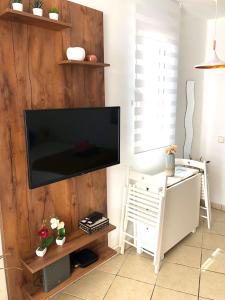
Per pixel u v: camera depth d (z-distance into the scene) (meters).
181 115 3.30
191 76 3.34
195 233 2.96
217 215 3.45
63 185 1.99
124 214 2.54
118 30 2.24
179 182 2.53
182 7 2.92
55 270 1.87
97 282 2.17
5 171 1.63
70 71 1.90
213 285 2.13
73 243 1.94
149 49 2.54
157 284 2.15
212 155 3.65
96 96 2.11
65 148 1.76
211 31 3.41
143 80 2.54
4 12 1.40
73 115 1.78
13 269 1.77
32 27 1.65
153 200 2.31
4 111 1.58
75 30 1.88
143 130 2.65
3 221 1.67
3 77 1.55
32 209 1.81
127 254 2.57
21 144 1.69
